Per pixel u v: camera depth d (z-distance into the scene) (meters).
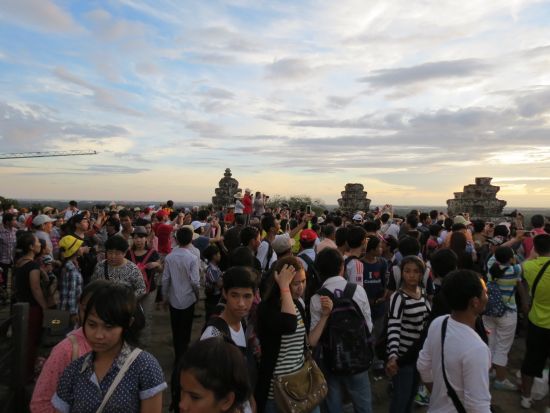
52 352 2.74
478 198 20.09
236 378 1.87
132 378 2.46
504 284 6.12
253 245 6.68
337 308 4.12
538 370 5.46
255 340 3.71
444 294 3.13
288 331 3.48
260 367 3.58
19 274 5.50
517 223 11.26
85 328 2.43
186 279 6.45
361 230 6.27
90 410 2.39
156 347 7.64
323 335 4.16
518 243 8.77
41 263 5.96
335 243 7.21
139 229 7.18
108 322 2.40
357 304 4.19
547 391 5.72
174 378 2.57
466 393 2.90
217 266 6.78
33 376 5.20
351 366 4.00
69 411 2.47
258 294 4.32
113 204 14.27
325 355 4.14
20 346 4.54
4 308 9.89
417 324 4.32
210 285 6.59
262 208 18.45
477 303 3.02
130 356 2.50
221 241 7.79
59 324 5.32
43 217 8.16
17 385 4.52
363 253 6.58
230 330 3.39
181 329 6.50
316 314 4.17
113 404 2.39
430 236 9.09
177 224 11.83
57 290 7.04
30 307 5.41
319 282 4.80
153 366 2.53
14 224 10.82
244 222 11.48
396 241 8.18
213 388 1.83
